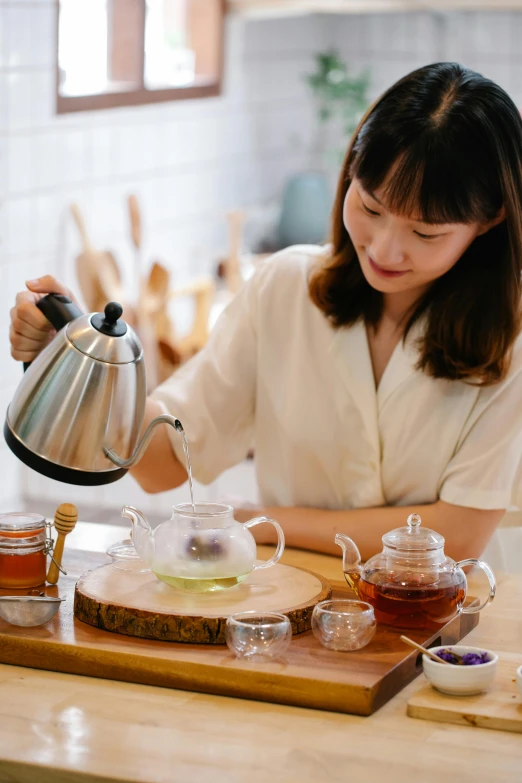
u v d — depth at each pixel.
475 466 1.72
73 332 1.37
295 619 1.34
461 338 1.67
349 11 4.12
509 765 1.08
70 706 1.18
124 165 3.89
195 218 4.39
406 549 1.39
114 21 3.92
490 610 1.54
